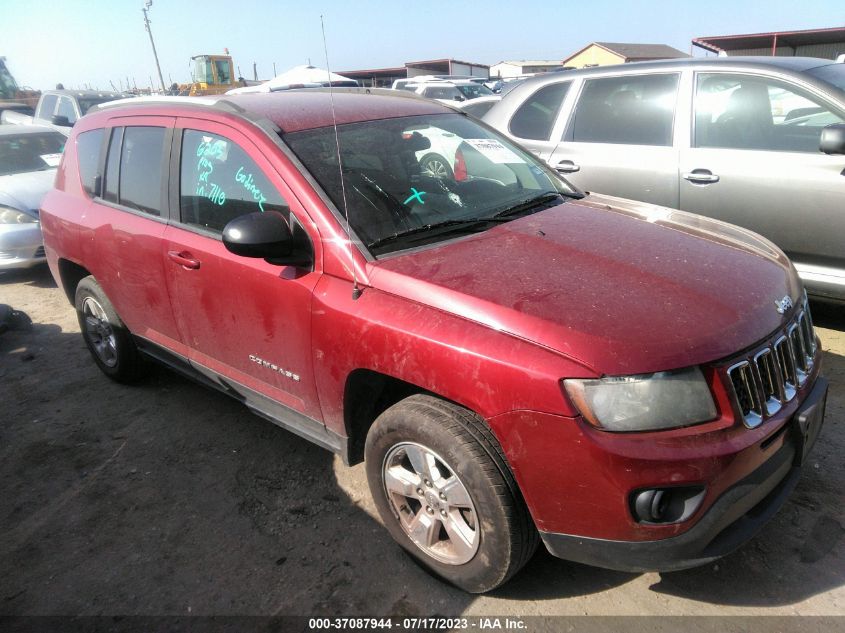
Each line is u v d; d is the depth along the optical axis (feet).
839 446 10.39
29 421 13.19
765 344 7.12
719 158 14.60
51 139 27.76
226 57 80.64
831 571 8.07
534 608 7.87
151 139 11.43
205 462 11.39
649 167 15.62
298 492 10.41
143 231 11.24
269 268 9.09
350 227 8.52
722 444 6.47
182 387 14.23
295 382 9.29
